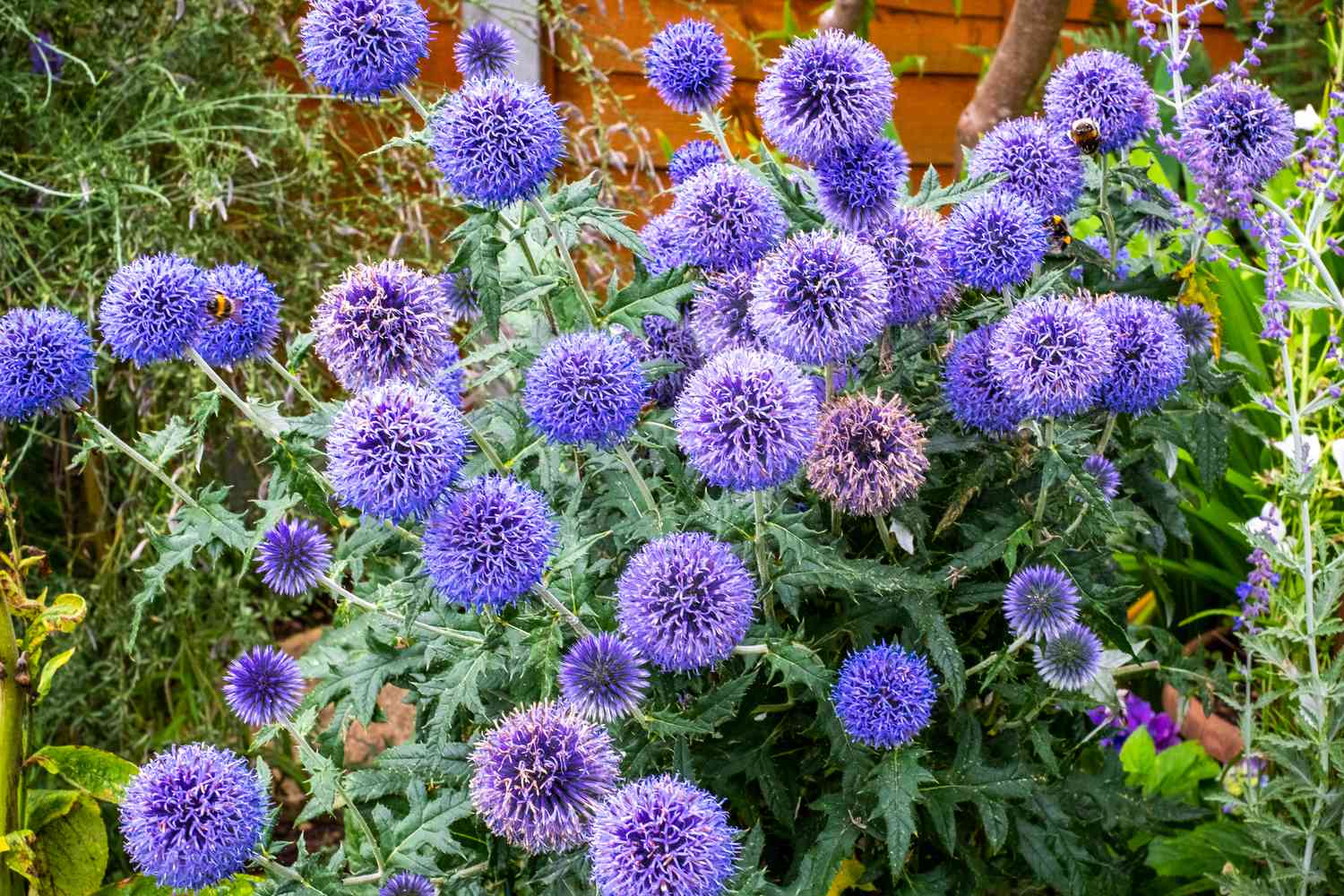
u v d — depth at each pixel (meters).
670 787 0.54
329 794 0.61
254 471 1.09
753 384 0.56
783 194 0.69
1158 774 0.87
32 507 1.08
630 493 0.65
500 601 0.56
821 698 0.60
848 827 0.61
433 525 0.56
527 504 0.56
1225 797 0.73
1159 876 0.84
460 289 0.73
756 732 0.64
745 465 0.56
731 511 0.61
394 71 0.62
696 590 0.55
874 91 0.63
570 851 0.59
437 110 0.62
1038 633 0.63
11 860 0.67
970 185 0.68
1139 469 0.75
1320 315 1.01
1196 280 0.72
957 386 0.62
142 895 0.72
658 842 0.52
